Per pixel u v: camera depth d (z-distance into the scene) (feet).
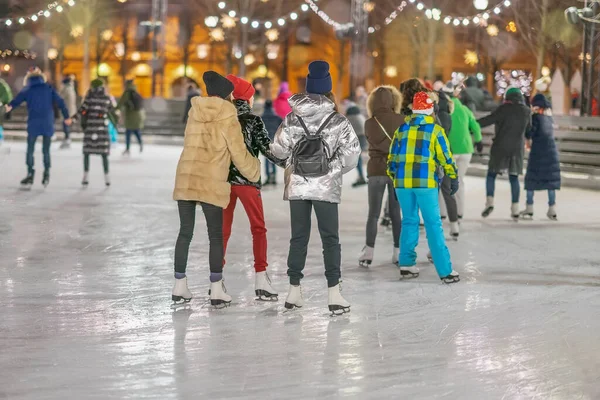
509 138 53.06
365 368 23.63
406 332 27.40
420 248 43.47
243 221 51.44
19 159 89.15
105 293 32.27
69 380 22.29
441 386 22.22
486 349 25.58
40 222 48.98
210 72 30.12
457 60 187.93
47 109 64.08
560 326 28.35
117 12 203.41
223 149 29.71
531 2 159.02
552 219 54.03
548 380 22.79
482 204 62.13
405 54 194.18
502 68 187.52
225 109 29.71
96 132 66.23
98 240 43.68
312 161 28.81
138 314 29.27
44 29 199.62
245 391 21.65
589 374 23.31
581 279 36.06
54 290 32.63
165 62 205.16
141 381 22.29
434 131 34.40
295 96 28.91
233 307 30.48
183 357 24.41
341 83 203.72
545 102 53.67
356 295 32.68
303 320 28.78
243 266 37.88
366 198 64.85
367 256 38.19
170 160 93.76
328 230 29.35
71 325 27.68
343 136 28.84
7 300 30.96
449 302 31.63
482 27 178.70
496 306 31.09
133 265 37.63
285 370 23.36
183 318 28.81
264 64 200.44
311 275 36.11
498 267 38.47
